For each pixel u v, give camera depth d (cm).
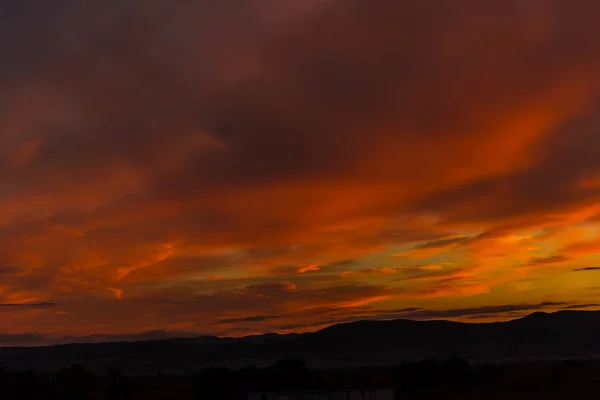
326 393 4206
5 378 5891
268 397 4119
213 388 6425
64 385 6138
